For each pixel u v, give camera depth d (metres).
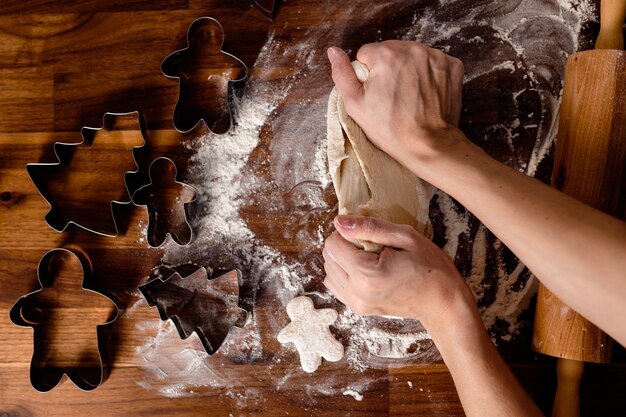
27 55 0.97
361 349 0.96
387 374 0.96
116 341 0.97
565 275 0.62
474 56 0.96
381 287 0.81
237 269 0.96
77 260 0.97
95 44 0.97
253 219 0.97
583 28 0.95
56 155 0.94
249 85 0.97
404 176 0.90
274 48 0.97
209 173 0.97
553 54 0.96
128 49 0.97
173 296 0.98
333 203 0.96
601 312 0.60
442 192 0.95
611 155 0.82
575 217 0.63
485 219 0.73
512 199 0.70
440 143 0.83
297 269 0.97
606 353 0.83
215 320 0.97
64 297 0.98
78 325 0.97
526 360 0.95
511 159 0.95
